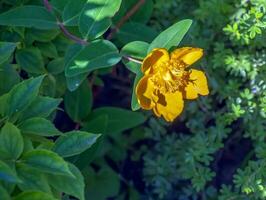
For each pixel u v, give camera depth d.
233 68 0.52
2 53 0.39
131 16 0.50
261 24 0.49
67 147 0.37
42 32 0.47
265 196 0.51
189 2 0.55
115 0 0.43
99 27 0.43
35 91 0.38
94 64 0.42
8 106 0.38
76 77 0.44
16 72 0.43
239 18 0.51
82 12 0.43
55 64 0.48
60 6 0.45
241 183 0.51
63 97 0.53
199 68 0.53
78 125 0.52
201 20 0.53
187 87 0.43
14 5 0.47
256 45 0.52
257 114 0.52
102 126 0.49
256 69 0.52
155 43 0.41
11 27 0.47
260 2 0.50
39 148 0.37
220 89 0.54
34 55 0.47
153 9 0.55
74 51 0.43
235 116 0.52
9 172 0.33
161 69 0.41
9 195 0.34
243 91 0.53
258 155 0.51
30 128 0.38
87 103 0.52
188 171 0.54
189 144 0.56
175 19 0.55
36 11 0.44
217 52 0.52
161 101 0.42
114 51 0.42
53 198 0.33
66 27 0.46
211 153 0.55
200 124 0.55
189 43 0.47
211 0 0.52
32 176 0.35
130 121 0.52
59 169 0.35
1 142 0.35
